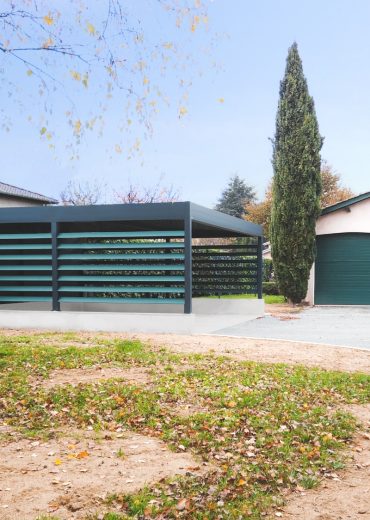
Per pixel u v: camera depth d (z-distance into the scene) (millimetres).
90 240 18734
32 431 5418
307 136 21000
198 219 12820
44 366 8188
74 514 3662
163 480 4230
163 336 11773
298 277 21156
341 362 9078
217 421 5660
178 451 4938
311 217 21172
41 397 6500
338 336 12508
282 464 4629
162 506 3811
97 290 12922
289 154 21016
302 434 5328
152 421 5688
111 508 3777
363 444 5230
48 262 17531
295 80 21109
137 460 4684
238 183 53156
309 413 5980
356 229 21797
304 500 4020
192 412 6031
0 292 15992
